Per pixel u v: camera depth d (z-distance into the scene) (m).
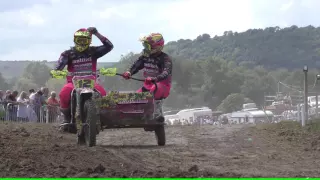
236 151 8.87
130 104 9.46
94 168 6.60
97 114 8.91
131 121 9.51
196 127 14.66
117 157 7.88
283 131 11.92
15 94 17.42
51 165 6.90
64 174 6.33
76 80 9.34
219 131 12.84
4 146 8.33
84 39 9.34
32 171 6.50
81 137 9.27
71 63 9.52
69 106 9.59
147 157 8.02
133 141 10.74
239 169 6.98
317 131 11.66
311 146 9.41
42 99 17.42
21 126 12.65
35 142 9.24
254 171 6.81
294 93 26.02
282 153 8.59
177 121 28.97
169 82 10.02
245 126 14.34
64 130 9.77
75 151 8.09
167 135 12.05
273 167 7.17
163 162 7.56
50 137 10.45
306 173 6.65
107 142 10.58
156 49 10.15
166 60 10.16
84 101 9.16
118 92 9.41
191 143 10.14
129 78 10.07
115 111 9.39
